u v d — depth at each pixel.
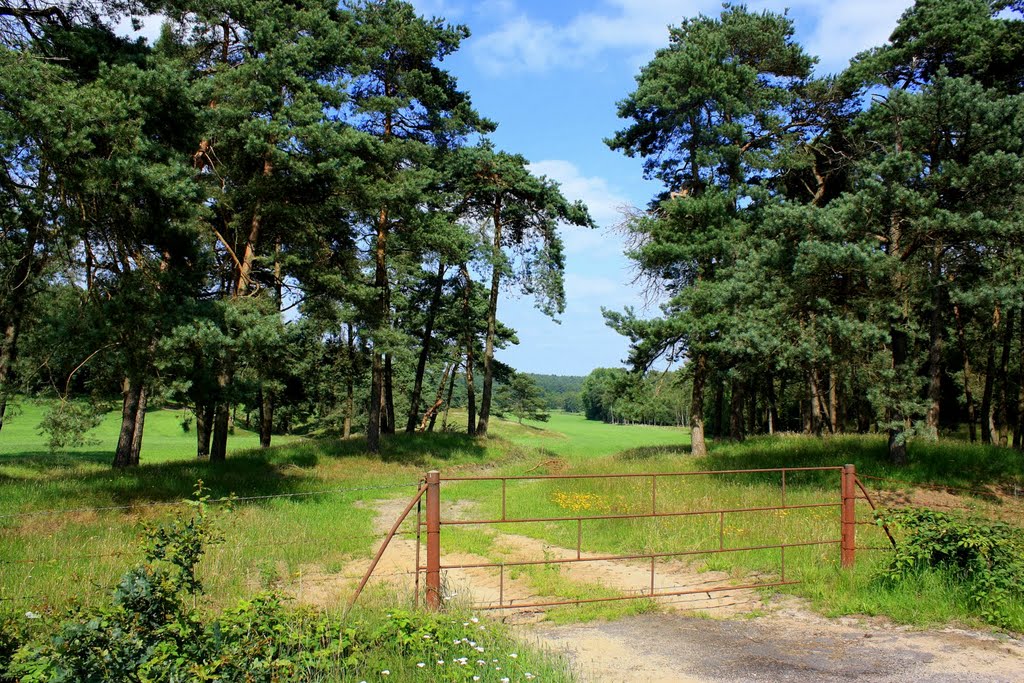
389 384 38.38
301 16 21.62
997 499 14.89
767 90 25.22
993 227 15.05
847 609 7.54
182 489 15.90
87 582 8.26
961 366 33.66
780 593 8.40
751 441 27.72
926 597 7.55
